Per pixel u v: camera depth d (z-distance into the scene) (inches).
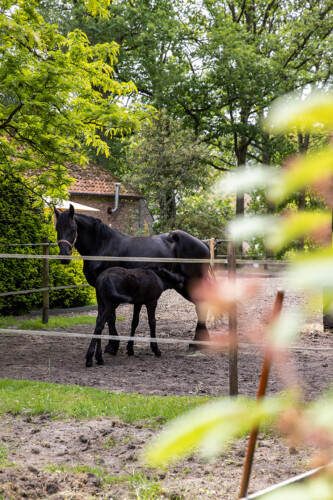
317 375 272.4
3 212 525.3
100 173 1089.4
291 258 14.6
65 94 372.5
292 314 17.4
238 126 1127.0
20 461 170.4
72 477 157.4
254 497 19.7
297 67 1236.5
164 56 1332.4
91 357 315.9
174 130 1045.2
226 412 16.5
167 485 154.5
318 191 14.4
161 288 344.2
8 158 428.1
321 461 19.3
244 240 15.1
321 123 13.3
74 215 350.6
